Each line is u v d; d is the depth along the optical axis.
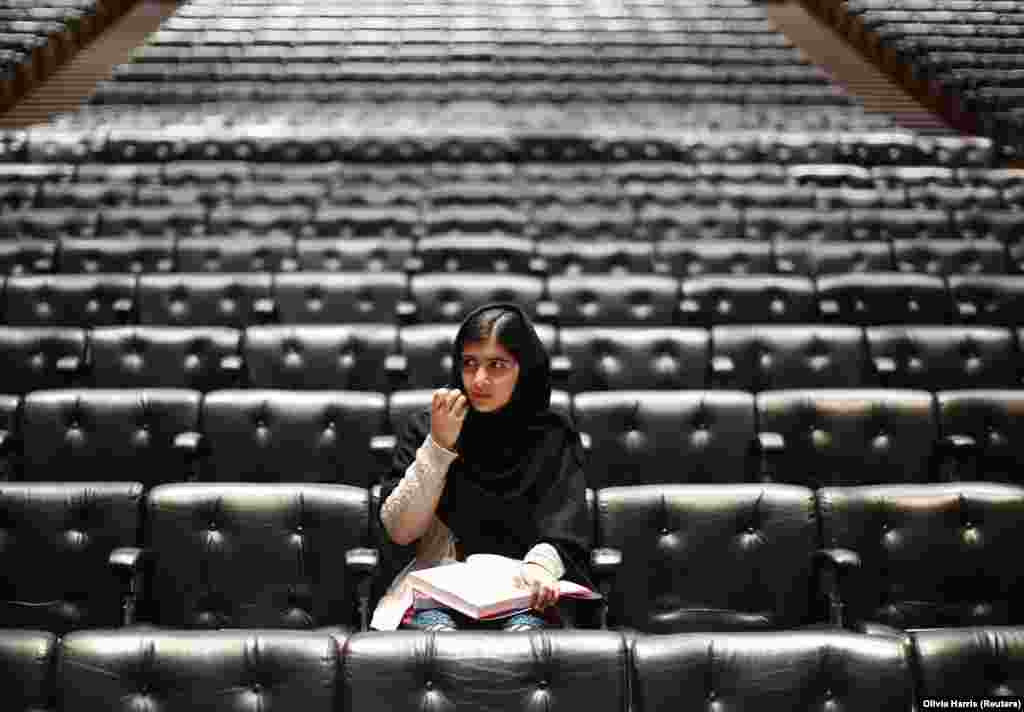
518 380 2.03
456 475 2.04
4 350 3.28
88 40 9.63
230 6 9.37
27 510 2.25
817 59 9.42
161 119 6.80
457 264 4.34
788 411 2.82
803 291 3.87
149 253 4.31
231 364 3.16
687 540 2.28
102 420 2.77
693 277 3.89
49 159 6.04
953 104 7.64
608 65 8.05
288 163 6.05
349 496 2.28
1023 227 4.80
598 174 5.63
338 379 3.29
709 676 1.64
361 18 9.09
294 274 3.86
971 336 3.38
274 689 1.62
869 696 1.62
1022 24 8.91
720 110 7.24
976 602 2.28
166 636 1.65
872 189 5.51
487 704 1.62
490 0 9.56
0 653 1.62
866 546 2.28
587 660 1.64
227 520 2.25
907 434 2.82
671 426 2.79
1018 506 2.29
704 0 9.74
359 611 2.14
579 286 3.83
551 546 1.94
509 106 7.34
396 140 6.12
